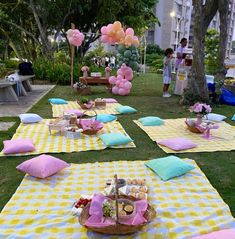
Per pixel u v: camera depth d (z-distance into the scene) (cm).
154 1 1805
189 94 736
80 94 908
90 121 488
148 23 1930
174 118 597
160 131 498
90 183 305
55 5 1396
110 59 2056
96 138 454
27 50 1803
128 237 217
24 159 376
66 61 1452
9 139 454
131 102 774
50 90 1021
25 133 476
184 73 881
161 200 270
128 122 561
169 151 406
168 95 870
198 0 681
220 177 331
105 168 343
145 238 217
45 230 227
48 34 1631
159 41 4012
